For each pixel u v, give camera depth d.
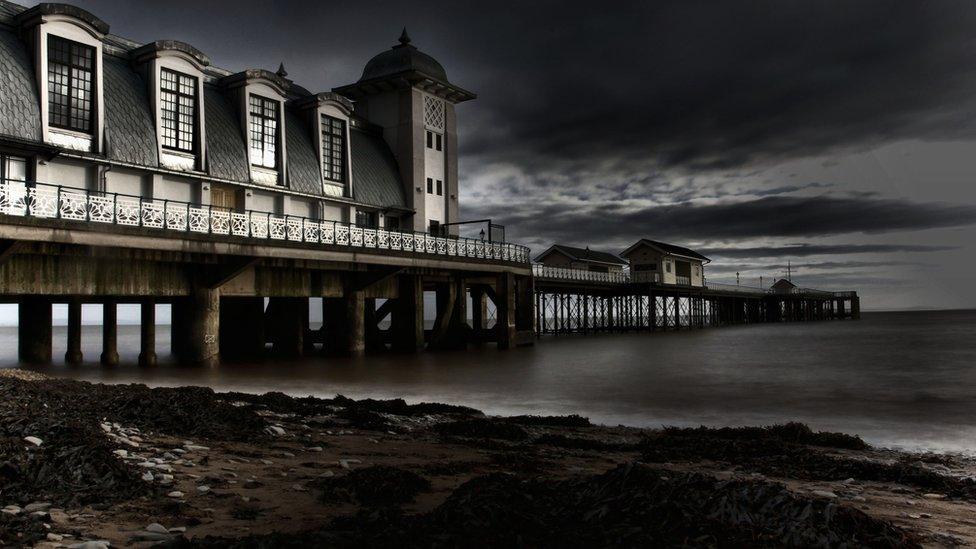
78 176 26.50
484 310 53.88
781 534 5.44
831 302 164.25
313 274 35.28
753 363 37.41
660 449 12.50
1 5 25.56
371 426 13.92
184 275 28.50
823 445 14.16
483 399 22.30
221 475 8.20
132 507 6.49
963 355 43.84
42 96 25.00
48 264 23.94
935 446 14.64
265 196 34.78
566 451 12.30
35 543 5.20
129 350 54.00
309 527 6.16
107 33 27.30
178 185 30.27
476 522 5.62
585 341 63.78
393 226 44.22
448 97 48.62
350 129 42.69
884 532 5.59
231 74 35.03
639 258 85.69
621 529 5.48
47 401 11.59
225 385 24.16
